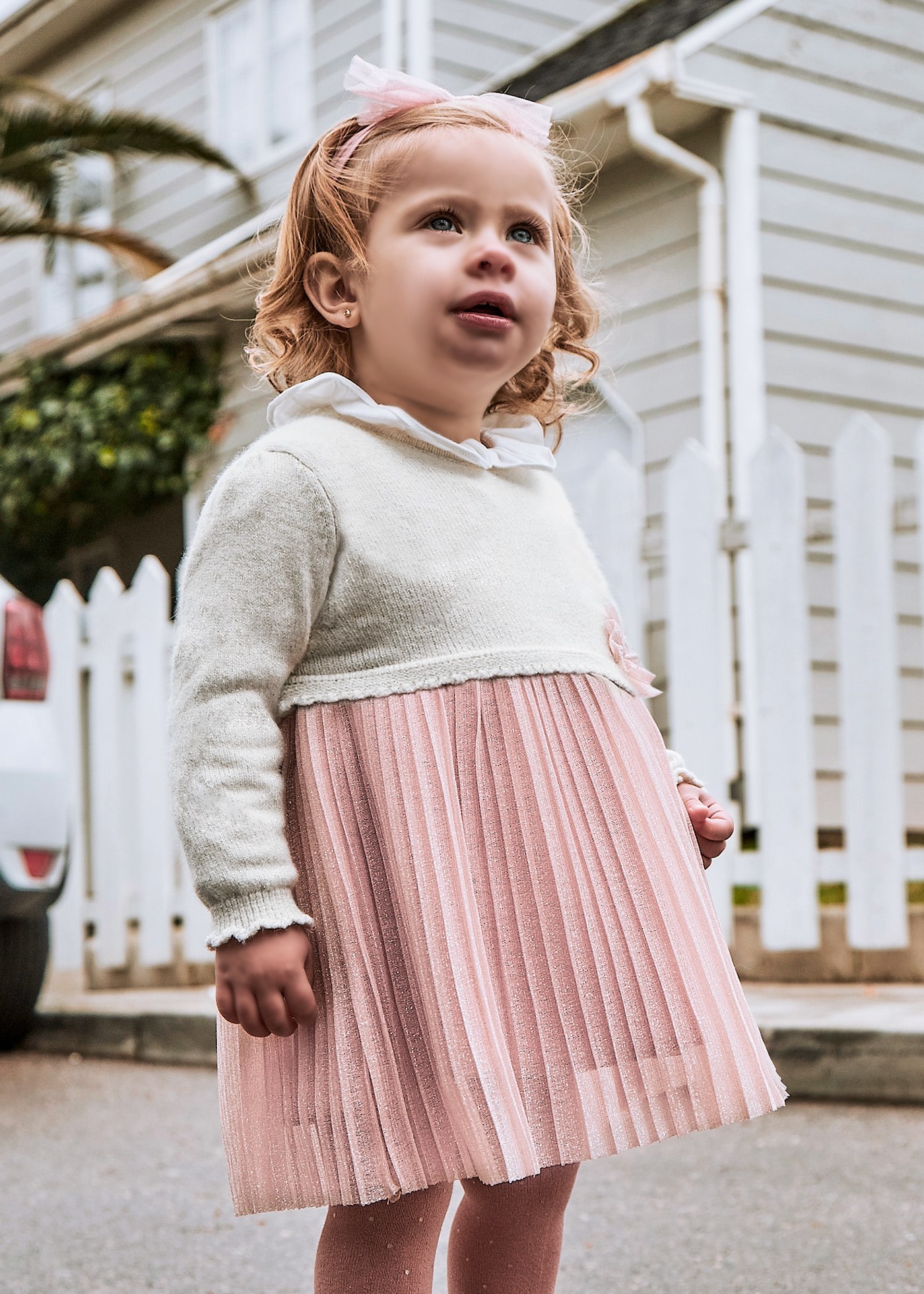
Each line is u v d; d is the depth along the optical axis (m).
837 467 4.11
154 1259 2.40
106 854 5.09
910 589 6.90
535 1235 1.57
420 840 1.46
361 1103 1.42
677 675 4.27
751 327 6.66
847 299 6.97
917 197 7.23
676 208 6.83
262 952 1.42
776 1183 2.68
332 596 1.53
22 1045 4.49
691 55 6.63
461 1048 1.40
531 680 1.54
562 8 9.12
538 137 1.72
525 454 1.72
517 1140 1.38
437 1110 1.42
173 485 9.24
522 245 1.61
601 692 1.59
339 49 9.30
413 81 1.66
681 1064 1.47
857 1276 2.19
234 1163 1.49
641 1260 2.31
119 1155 3.09
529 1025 1.44
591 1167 2.88
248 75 10.10
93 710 5.13
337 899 1.48
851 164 7.05
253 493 1.53
